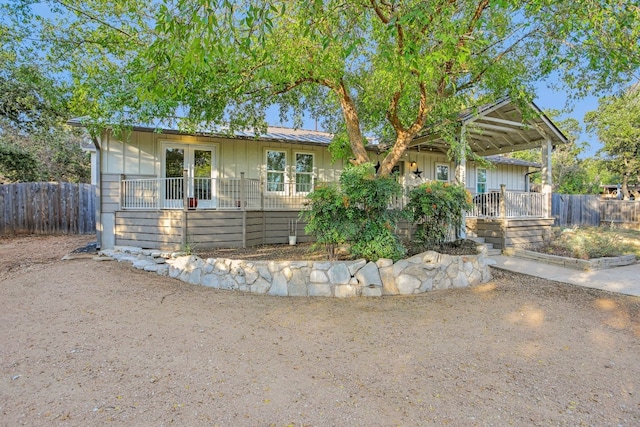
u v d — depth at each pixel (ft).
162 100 19.70
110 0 19.43
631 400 8.55
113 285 18.95
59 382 9.09
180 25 11.25
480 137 37.65
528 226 33.22
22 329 12.81
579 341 12.32
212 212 27.89
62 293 17.35
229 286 19.40
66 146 60.23
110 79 19.34
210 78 20.17
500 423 7.57
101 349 11.16
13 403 8.11
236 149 35.24
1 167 47.19
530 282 21.48
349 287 18.21
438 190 23.11
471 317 14.83
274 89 23.91
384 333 12.99
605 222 56.54
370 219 19.90
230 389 8.89
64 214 41.60
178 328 13.19
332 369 10.08
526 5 18.69
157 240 27.68
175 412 7.84
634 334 13.11
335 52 18.86
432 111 23.09
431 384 9.23
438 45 17.06
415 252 22.74
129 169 31.14
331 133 33.30
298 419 7.66
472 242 25.89
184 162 33.42
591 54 19.35
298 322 14.16
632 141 62.54
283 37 18.84
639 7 16.51
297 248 28.63
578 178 83.35
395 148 24.44
